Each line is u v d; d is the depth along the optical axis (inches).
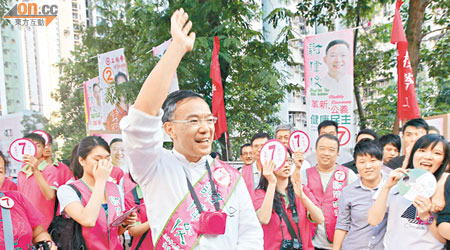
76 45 470.3
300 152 113.8
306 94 200.7
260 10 379.2
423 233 87.8
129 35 404.5
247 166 150.0
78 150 107.3
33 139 161.9
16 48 569.9
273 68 306.7
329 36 193.8
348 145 190.4
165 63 48.8
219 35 278.1
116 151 195.2
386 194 94.0
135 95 255.3
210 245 53.8
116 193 111.3
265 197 104.4
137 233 99.3
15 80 568.4
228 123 361.7
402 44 169.5
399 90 171.5
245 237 61.4
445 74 326.6
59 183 165.9
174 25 51.8
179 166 59.0
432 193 80.4
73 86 550.0
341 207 115.0
